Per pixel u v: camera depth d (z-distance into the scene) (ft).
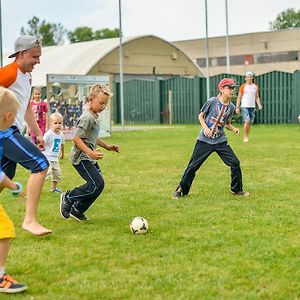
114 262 16.37
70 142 58.23
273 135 62.64
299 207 23.52
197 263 16.11
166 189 28.40
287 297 13.58
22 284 14.28
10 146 17.58
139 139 60.29
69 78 59.06
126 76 116.78
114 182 30.76
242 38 153.28
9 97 14.74
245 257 16.55
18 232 19.83
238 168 26.05
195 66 129.29
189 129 78.54
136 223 19.40
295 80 84.99
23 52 18.80
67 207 21.38
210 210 23.11
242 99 54.49
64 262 16.39
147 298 13.61
